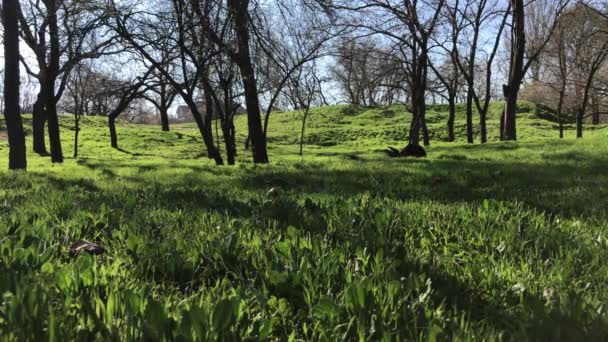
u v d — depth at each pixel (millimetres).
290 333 2121
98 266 2852
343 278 2602
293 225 3885
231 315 1899
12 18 14305
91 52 16625
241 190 6629
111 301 2049
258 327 2027
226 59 15117
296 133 53031
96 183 8211
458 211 4582
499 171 9078
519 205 4746
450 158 15227
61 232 3699
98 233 3664
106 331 1873
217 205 4977
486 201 4633
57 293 2299
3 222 3771
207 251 3045
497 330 2074
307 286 2459
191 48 14781
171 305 2287
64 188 7164
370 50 22859
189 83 16703
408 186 7059
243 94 17125
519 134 48656
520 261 3021
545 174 8625
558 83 44156
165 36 14367
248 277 2779
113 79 31500
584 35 33531
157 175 10023
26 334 1796
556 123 56844
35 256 2785
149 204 5215
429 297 2322
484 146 22062
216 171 10891
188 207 4828
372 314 2086
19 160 14523
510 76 27984
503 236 3539
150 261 2869
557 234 3607
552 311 2086
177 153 36531
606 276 2787
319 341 1899
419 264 2895
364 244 3291
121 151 36812
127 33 14320
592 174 8453
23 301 1950
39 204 5047
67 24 15617
